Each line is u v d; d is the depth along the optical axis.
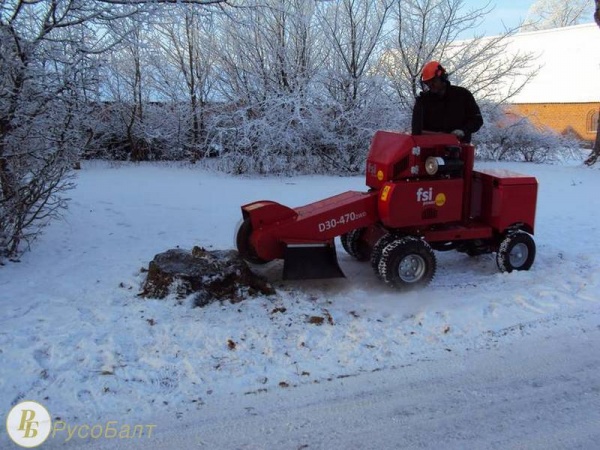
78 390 3.66
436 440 3.27
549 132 20.08
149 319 4.69
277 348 4.29
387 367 4.11
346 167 15.41
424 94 6.02
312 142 15.03
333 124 14.97
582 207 10.02
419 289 5.57
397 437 3.30
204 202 10.17
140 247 7.04
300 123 14.52
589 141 29.91
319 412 3.54
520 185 5.93
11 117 6.27
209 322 4.67
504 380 3.97
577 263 6.50
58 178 6.62
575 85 35.69
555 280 5.88
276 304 5.10
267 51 15.11
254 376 3.91
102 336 4.40
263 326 4.64
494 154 19.75
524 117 19.36
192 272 5.18
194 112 16.25
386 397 3.73
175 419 3.42
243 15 10.38
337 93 15.51
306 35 15.05
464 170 5.81
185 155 17.69
